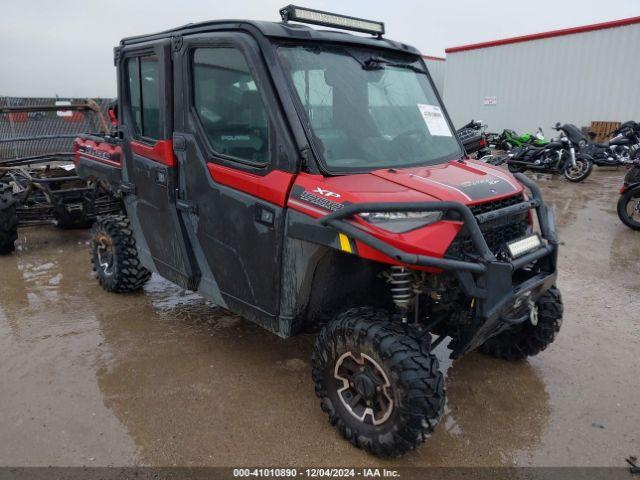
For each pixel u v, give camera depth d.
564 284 5.16
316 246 2.70
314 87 2.96
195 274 3.65
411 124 3.33
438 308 2.96
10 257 6.11
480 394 3.31
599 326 4.24
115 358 3.72
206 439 2.86
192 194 3.44
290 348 3.88
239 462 2.69
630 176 7.14
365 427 2.71
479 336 2.68
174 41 3.38
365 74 3.23
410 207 2.41
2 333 4.11
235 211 3.10
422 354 2.52
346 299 3.09
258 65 2.84
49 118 7.19
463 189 2.68
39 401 3.20
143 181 3.92
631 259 5.95
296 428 2.96
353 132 3.00
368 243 2.38
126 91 4.04
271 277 2.97
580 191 10.17
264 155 2.93
